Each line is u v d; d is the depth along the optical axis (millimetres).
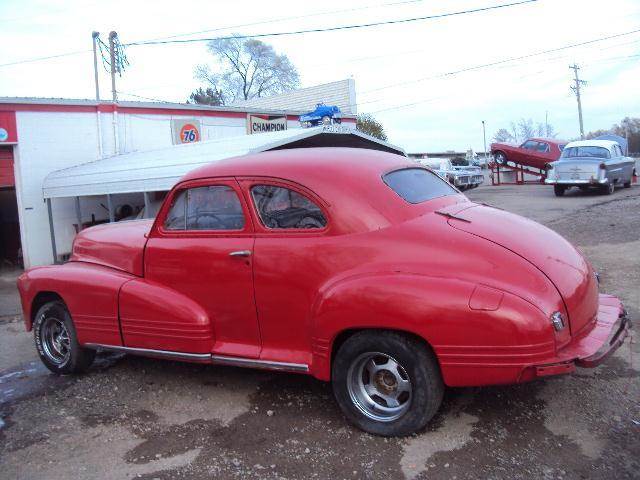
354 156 4355
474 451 3520
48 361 5477
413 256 3611
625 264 8203
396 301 3445
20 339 7250
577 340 3539
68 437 4152
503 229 3875
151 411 4500
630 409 3914
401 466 3428
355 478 3348
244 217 4238
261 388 4773
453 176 26688
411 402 3609
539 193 22047
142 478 3512
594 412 3906
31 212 13688
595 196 19125
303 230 3994
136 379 5211
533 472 3264
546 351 3271
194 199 4516
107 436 4125
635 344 5074
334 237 3855
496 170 30047
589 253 9211
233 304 4258
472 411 4027
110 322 4816
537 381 4426
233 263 4207
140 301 4594
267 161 4344
